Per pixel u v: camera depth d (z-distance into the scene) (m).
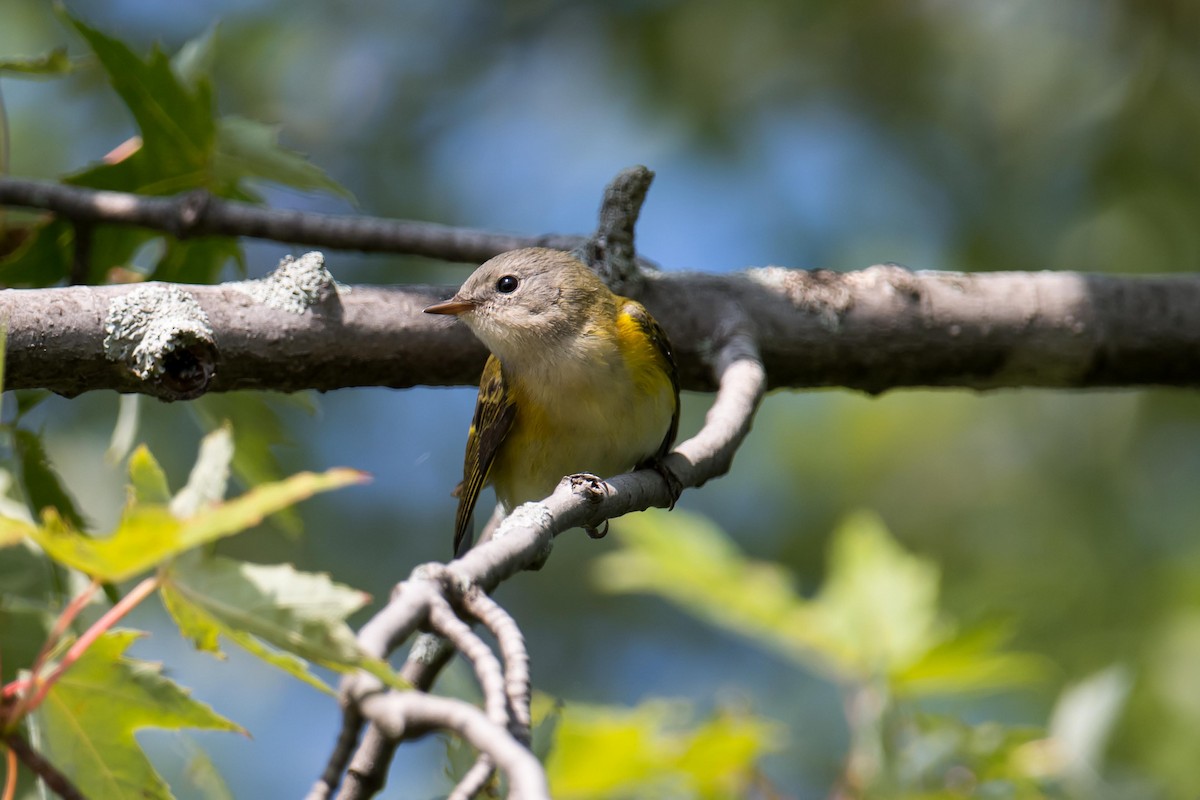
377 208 15.37
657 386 7.50
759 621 8.13
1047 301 8.24
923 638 7.88
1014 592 14.59
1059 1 14.89
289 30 15.43
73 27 7.67
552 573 16.98
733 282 8.04
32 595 6.00
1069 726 7.50
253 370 6.97
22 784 5.12
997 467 15.84
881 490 16.05
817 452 16.22
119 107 14.58
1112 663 13.30
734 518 16.41
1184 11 14.46
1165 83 14.40
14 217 8.27
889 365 8.12
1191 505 14.81
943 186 14.98
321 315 7.12
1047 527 15.27
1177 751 12.30
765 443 16.39
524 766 3.13
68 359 6.40
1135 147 14.42
